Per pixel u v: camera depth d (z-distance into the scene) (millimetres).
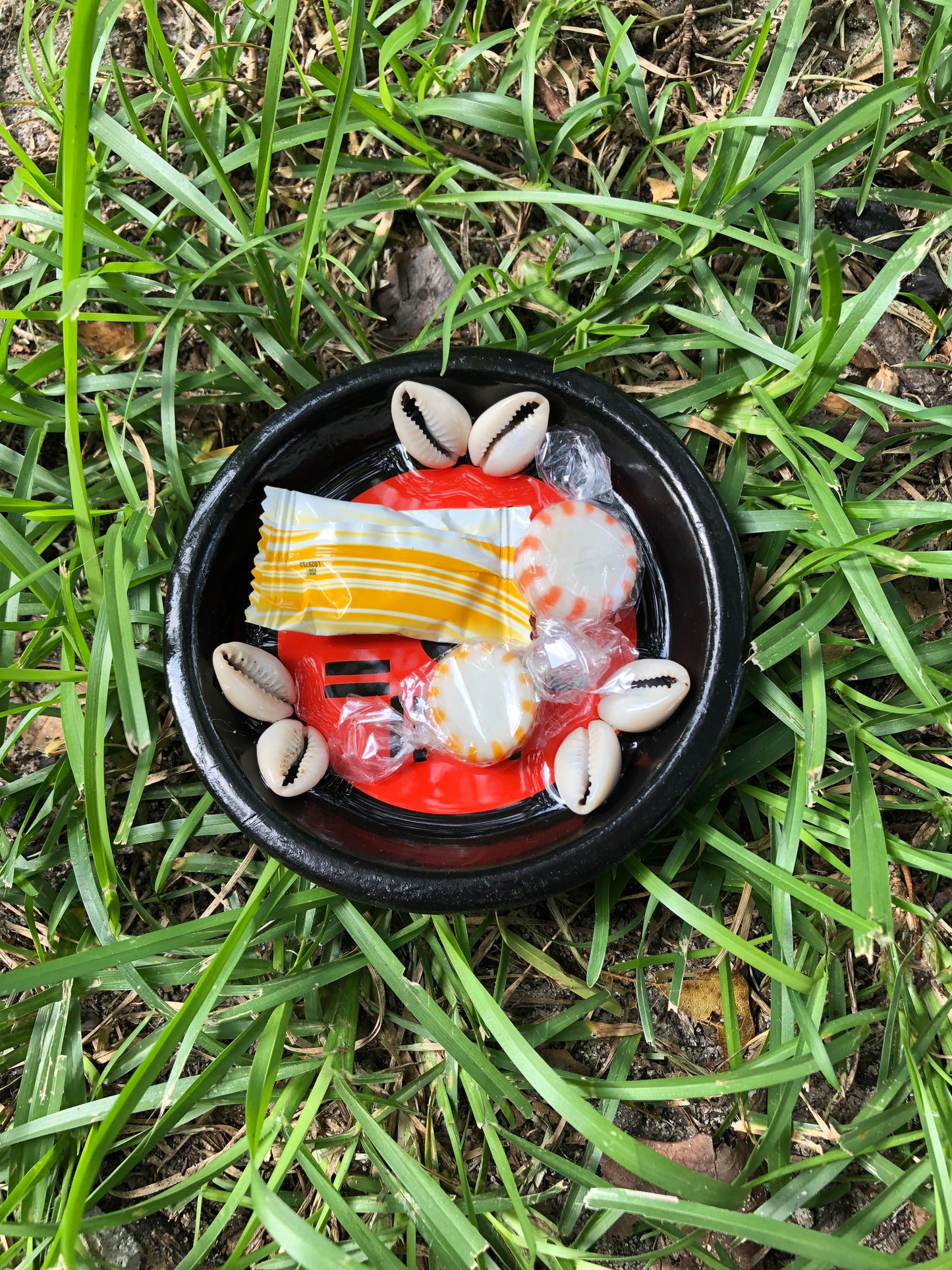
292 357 238
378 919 224
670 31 254
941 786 207
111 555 209
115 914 212
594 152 252
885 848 205
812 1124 220
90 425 244
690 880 230
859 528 221
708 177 226
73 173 167
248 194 256
